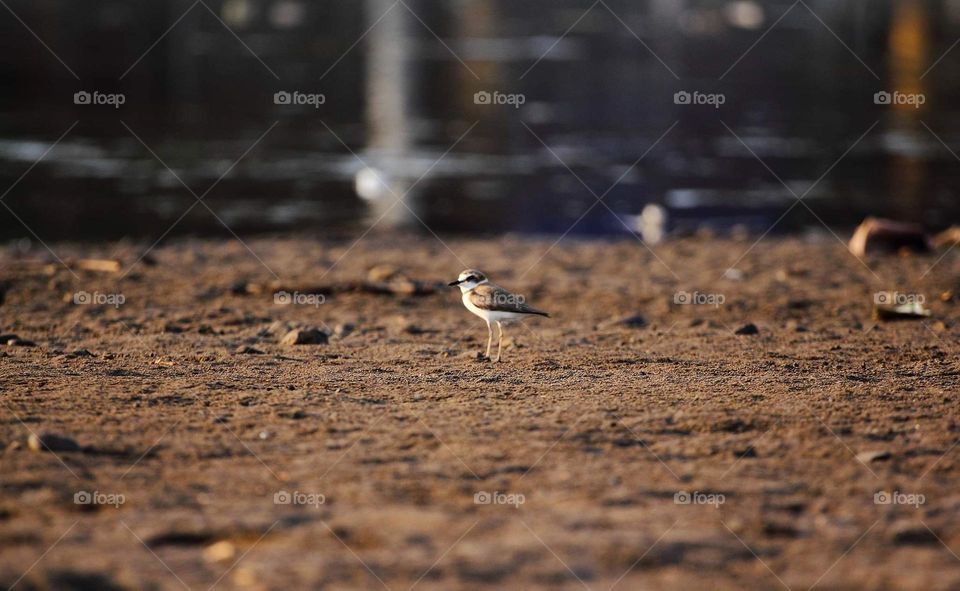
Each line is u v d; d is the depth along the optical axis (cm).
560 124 5272
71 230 3147
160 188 3794
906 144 4859
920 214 3597
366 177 3844
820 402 1330
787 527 987
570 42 8131
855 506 1034
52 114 5119
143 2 9519
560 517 988
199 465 1095
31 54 6731
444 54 7431
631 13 9906
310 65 6856
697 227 3412
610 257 2748
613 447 1166
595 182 4084
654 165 4412
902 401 1340
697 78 6662
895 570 909
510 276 2480
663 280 2423
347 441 1170
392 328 1867
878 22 9025
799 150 4738
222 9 9431
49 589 826
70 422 1209
